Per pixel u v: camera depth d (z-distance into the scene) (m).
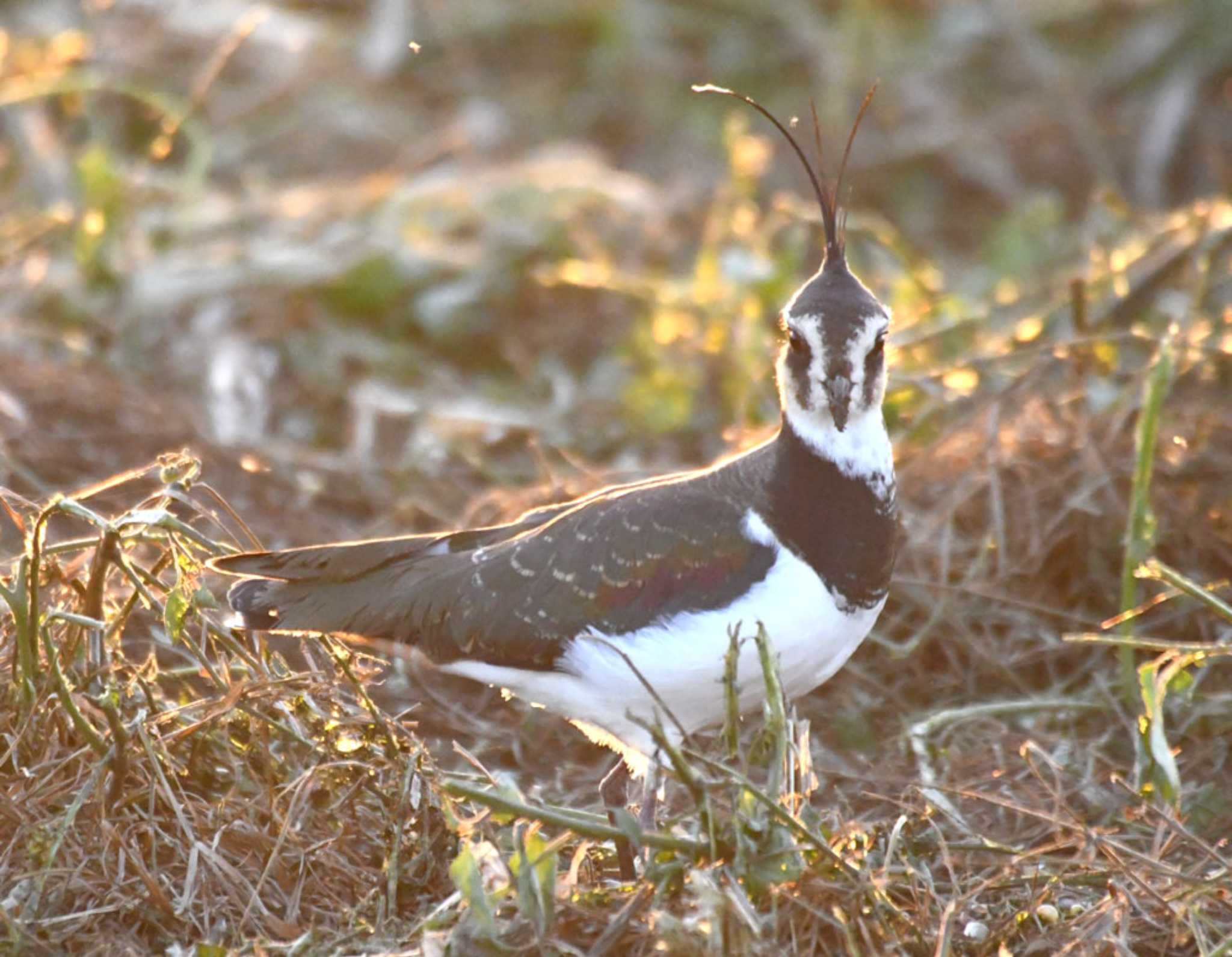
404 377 17.00
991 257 19.00
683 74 23.00
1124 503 12.66
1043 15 23.38
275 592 10.16
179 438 14.79
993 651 12.25
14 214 18.25
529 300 17.91
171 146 20.58
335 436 16.16
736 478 9.63
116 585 10.85
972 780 10.78
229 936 8.75
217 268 17.55
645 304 17.91
